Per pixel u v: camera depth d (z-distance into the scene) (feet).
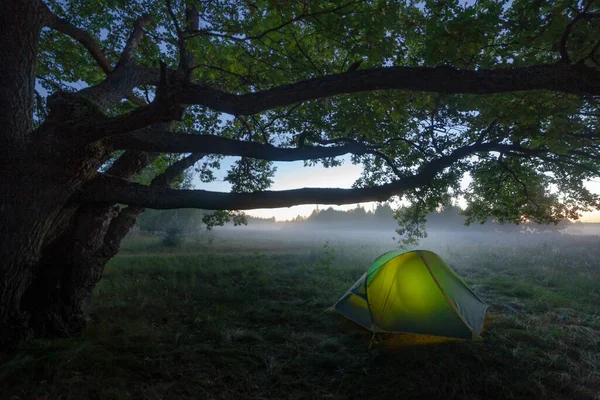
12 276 14.61
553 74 10.68
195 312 22.99
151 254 55.42
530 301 27.14
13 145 14.16
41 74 25.88
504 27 13.29
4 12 14.19
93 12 23.21
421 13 16.85
